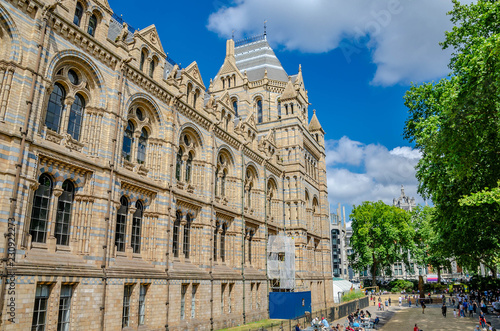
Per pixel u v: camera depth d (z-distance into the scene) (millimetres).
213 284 35688
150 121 31203
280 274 48406
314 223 66625
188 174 36375
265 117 65500
